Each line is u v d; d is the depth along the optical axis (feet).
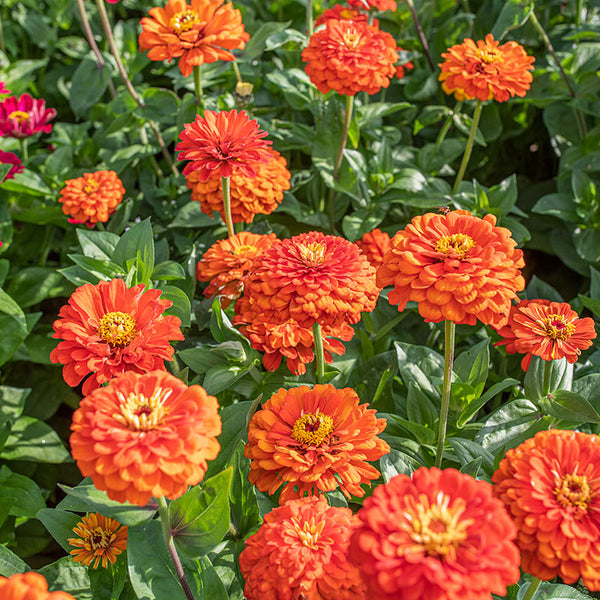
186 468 2.23
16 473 3.46
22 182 3.63
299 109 3.86
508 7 3.60
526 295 3.45
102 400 2.27
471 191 3.69
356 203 3.63
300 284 2.65
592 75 3.87
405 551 2.09
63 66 4.79
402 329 3.47
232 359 2.92
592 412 2.81
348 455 2.57
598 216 3.73
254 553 2.41
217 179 3.14
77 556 2.66
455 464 2.91
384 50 3.39
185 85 3.77
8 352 3.41
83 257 2.98
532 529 2.24
